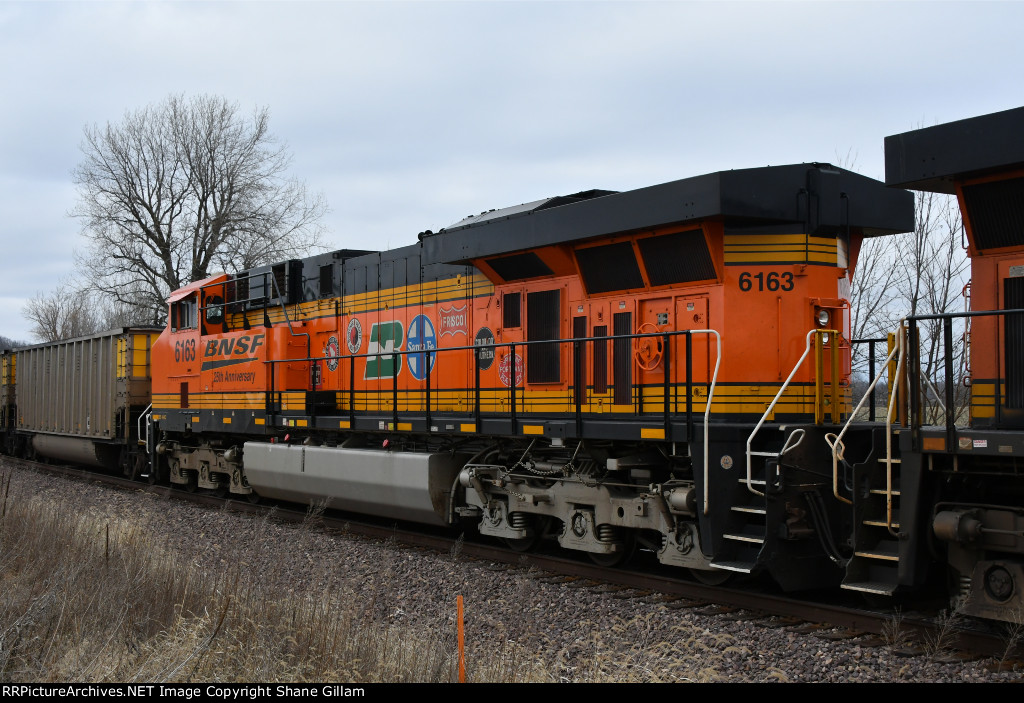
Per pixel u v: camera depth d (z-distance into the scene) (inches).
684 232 374.3
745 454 356.5
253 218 1459.2
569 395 430.0
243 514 599.5
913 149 299.6
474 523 519.5
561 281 438.9
